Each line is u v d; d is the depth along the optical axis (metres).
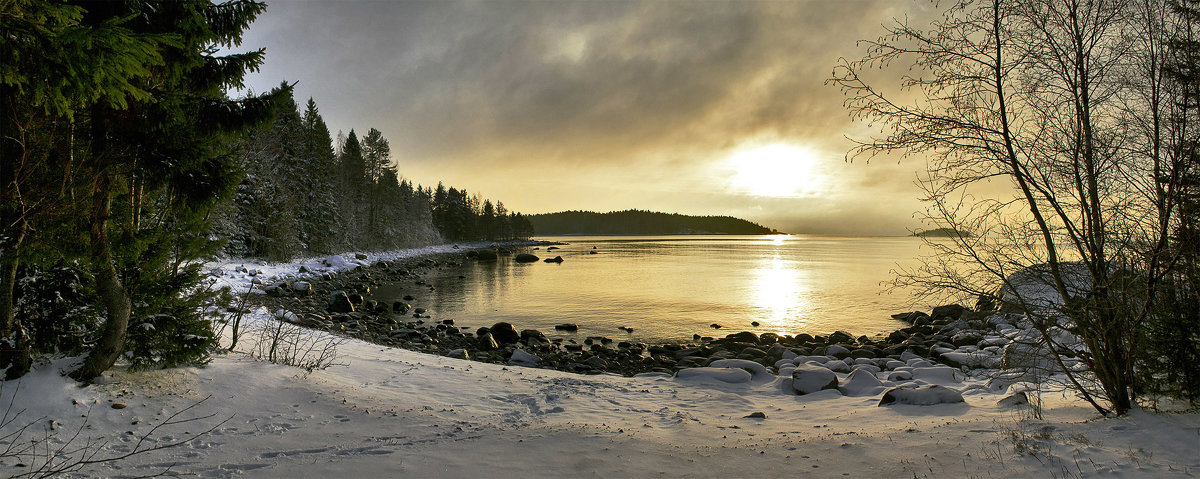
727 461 4.57
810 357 12.10
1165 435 4.11
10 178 4.77
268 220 34.00
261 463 4.24
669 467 4.42
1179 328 4.82
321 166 43.53
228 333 9.34
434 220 100.69
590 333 19.17
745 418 6.71
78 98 3.80
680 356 15.15
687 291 31.48
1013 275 5.20
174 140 5.41
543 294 29.84
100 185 5.39
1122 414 4.85
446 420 5.90
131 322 5.86
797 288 32.97
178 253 6.32
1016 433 4.68
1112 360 4.96
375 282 35.31
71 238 5.04
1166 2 4.73
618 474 4.23
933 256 5.45
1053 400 6.44
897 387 7.30
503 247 101.94
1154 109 4.76
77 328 5.75
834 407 7.28
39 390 4.86
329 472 4.09
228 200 6.21
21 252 4.74
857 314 23.55
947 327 18.03
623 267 52.09
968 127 5.14
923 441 4.81
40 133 4.93
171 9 5.41
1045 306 5.10
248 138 6.51
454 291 31.11
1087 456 3.86
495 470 4.27
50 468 3.83
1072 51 4.94
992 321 14.03
